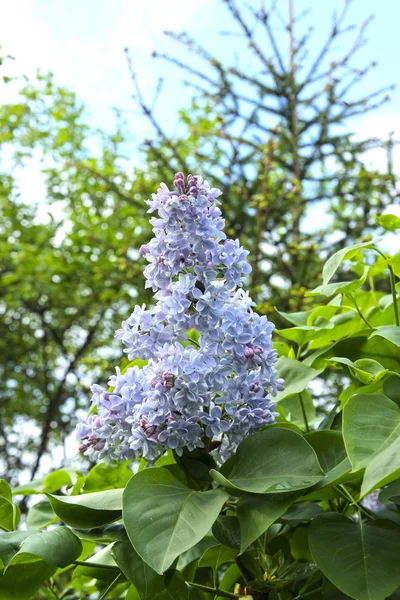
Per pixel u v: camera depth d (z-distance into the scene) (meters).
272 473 0.39
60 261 2.91
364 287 2.01
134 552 0.41
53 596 0.57
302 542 0.53
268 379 0.43
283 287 2.31
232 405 0.42
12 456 3.65
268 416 0.42
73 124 3.41
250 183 2.28
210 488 0.43
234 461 0.41
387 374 0.48
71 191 3.31
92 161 2.72
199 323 0.42
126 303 2.93
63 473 0.61
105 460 0.43
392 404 0.40
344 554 0.40
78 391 3.45
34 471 3.12
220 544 0.46
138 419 0.41
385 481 0.34
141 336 0.42
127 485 0.38
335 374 1.61
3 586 0.42
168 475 0.40
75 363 3.42
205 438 0.43
